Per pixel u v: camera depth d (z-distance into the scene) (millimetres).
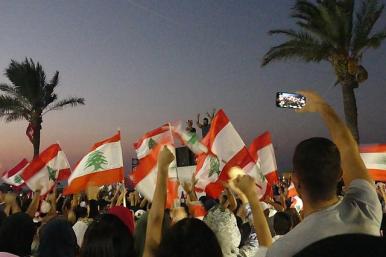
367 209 2199
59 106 32812
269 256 2178
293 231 2174
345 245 1185
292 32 21531
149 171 5605
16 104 31531
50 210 8047
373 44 21016
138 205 9727
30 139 32312
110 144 7480
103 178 7320
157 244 2820
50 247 4516
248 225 6098
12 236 3879
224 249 4754
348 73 21391
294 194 8812
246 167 5906
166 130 5738
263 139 8297
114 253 3055
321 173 2184
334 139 2596
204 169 6785
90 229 3168
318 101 2717
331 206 2201
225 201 5102
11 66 31469
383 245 1169
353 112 21531
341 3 21234
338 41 21219
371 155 6055
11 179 11180
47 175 8812
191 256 2156
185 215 5328
